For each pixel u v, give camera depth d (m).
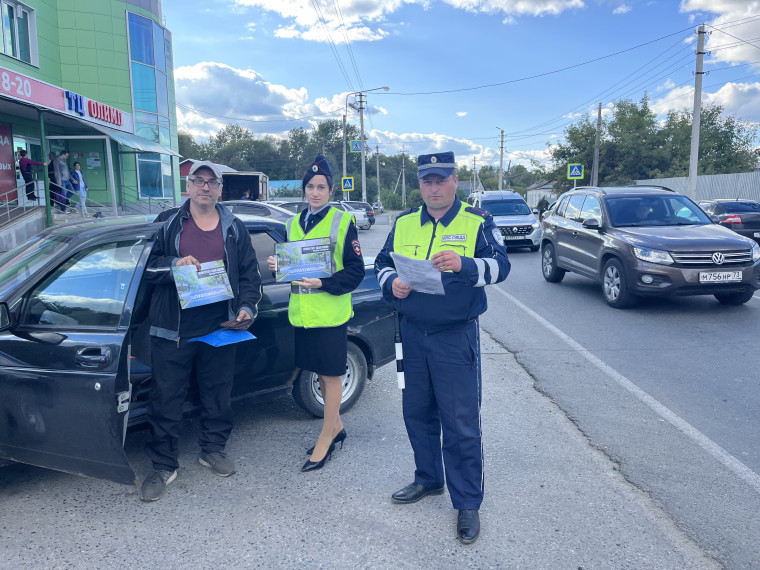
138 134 22.31
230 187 31.20
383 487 3.53
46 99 14.58
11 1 17.69
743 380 5.41
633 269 8.14
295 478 3.65
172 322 3.37
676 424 4.43
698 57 22.09
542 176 44.62
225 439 3.77
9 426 3.24
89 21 20.64
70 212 17.58
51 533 3.04
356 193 80.19
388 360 4.85
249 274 3.60
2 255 3.80
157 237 3.48
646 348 6.51
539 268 13.23
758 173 26.77
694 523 3.11
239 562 2.80
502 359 6.21
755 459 3.85
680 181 30.83
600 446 4.06
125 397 3.08
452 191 3.07
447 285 2.96
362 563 2.79
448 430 3.07
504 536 3.00
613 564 2.77
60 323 3.26
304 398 4.44
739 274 7.87
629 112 41.78
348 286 3.60
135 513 3.24
